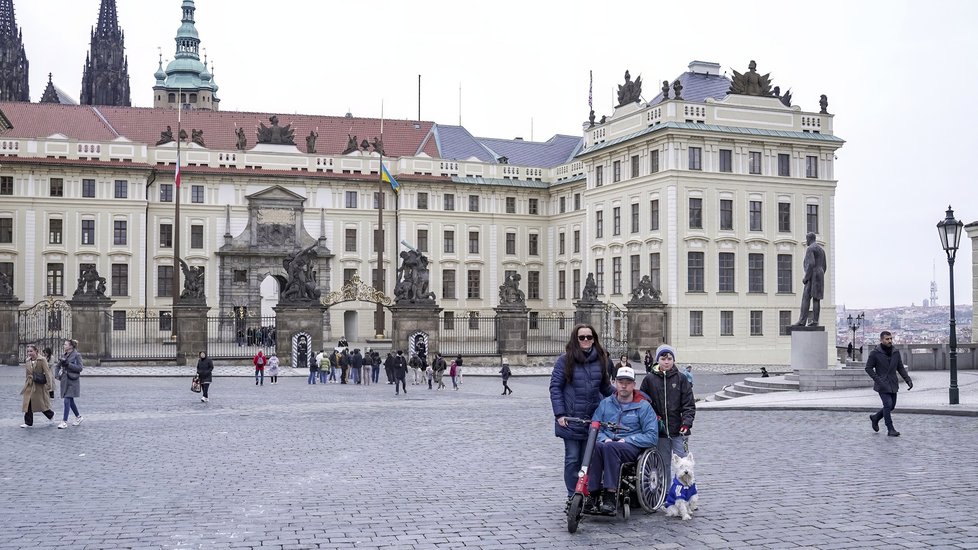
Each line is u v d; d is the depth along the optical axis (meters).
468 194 122.19
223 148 119.75
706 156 90.88
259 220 115.19
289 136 118.31
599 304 84.31
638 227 94.94
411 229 119.19
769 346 93.00
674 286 88.94
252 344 94.38
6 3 180.75
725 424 31.80
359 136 127.62
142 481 20.77
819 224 95.69
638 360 84.31
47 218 107.50
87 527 16.03
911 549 14.15
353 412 38.78
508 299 78.88
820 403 37.38
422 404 43.72
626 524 16.03
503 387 58.09
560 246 122.31
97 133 114.50
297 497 18.72
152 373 65.31
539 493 19.06
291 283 75.31
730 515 16.62
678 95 90.25
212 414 37.47
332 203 118.31
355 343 114.00
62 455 25.09
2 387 50.41
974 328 73.31
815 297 48.12
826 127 96.50
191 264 112.88
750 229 92.69
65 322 81.75
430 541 14.91
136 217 110.06
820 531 15.36
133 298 109.75
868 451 24.52
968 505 17.31
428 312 75.00
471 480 20.73
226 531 15.67
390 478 21.05
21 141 106.81
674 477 16.48
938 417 32.25
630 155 96.38
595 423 16.09
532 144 132.38
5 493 19.31
